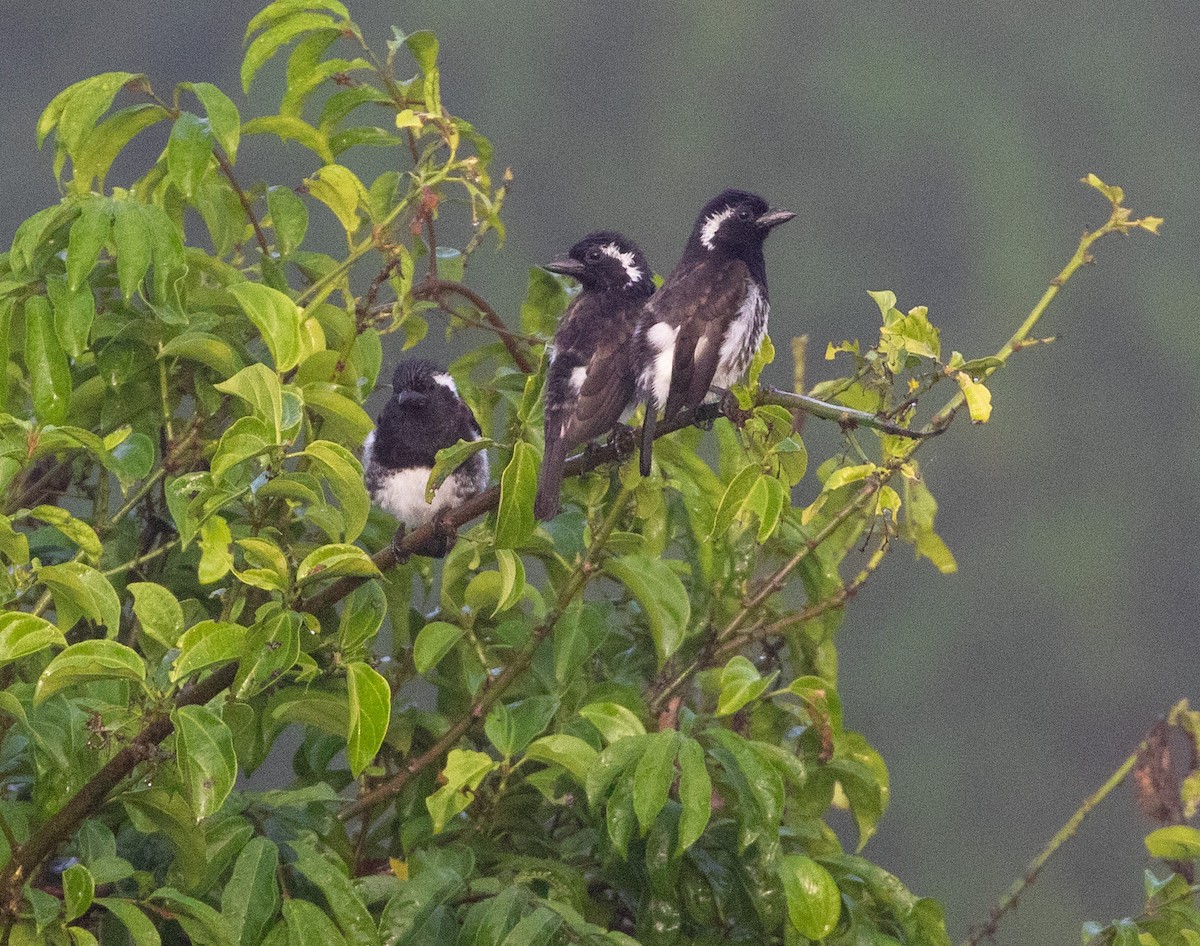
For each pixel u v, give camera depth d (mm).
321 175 9500
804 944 8352
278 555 7414
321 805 8562
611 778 7793
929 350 8109
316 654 8828
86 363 9023
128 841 8289
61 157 9289
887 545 8594
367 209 9875
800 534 10109
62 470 9609
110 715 7391
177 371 9414
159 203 9617
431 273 10195
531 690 9312
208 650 7152
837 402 10234
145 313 9078
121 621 9172
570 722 8781
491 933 7547
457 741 9156
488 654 9469
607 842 8711
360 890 8055
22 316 8844
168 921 8070
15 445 7898
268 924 7543
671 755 7719
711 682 9586
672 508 10250
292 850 7949
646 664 10203
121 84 9000
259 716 8625
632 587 8992
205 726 7055
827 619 9992
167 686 7441
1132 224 9141
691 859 8617
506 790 9102
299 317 8148
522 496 8047
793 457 9297
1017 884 9828
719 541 9656
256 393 7508
